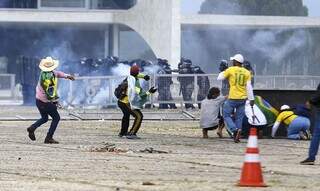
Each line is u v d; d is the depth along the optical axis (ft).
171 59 408.67
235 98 155.33
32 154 125.08
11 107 311.88
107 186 87.86
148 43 415.03
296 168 108.06
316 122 113.09
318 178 96.58
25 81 335.06
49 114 147.84
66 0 424.46
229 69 155.74
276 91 170.91
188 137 168.76
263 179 94.58
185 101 253.24
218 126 167.22
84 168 105.91
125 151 131.44
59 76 147.64
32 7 423.23
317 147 113.19
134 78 162.81
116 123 219.82
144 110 249.34
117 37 433.07
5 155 123.03
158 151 131.85
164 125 210.18
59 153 127.13
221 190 85.20
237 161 117.29
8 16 418.10
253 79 273.33
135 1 427.33
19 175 97.76
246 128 166.91
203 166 109.60
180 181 92.79
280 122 165.48
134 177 96.43
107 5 428.56
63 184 89.45
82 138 161.38
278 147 145.38
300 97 170.40
